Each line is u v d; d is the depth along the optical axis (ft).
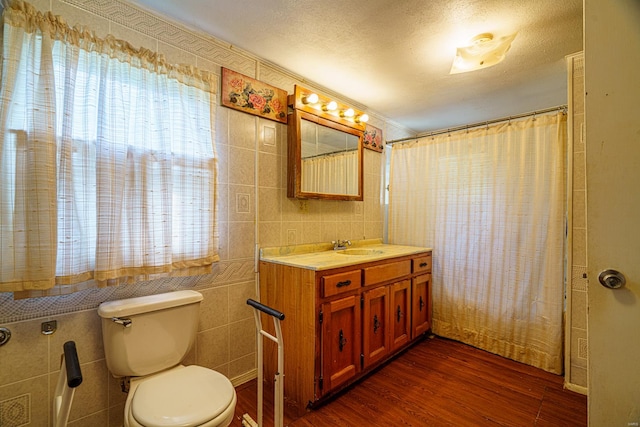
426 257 8.86
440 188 9.11
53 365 4.22
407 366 7.32
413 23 5.35
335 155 8.08
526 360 7.49
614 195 2.81
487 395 6.12
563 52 6.23
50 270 3.91
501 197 7.93
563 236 7.00
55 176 3.99
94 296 4.56
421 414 5.53
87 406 4.51
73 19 4.30
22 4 3.83
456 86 7.96
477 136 8.41
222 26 5.52
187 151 5.40
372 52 6.36
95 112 4.39
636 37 2.70
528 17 5.10
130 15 4.83
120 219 4.59
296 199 7.47
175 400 3.81
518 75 7.29
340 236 8.71
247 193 6.48
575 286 6.34
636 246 2.75
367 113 9.80
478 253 8.34
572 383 6.32
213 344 5.96
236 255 6.31
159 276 5.18
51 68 3.95
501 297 7.91
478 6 4.85
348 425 5.24
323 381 5.74
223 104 6.04
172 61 5.31
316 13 5.12
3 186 3.72
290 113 7.22
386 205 10.63
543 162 7.30
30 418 4.06
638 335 2.76
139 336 4.43
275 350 6.38
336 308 5.98
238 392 6.14
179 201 5.32
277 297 6.32
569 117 6.39
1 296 3.87
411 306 8.21
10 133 3.75
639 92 2.69
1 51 3.76
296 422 5.31
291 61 6.78
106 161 4.42
